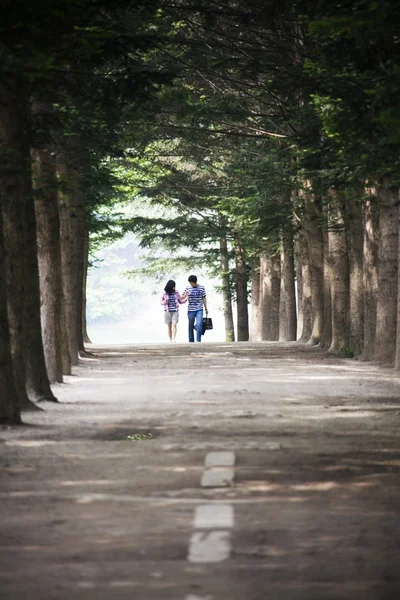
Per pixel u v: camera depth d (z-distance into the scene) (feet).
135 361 248.73
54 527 60.44
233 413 124.36
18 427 111.45
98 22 114.83
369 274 241.14
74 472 80.12
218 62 180.04
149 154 399.65
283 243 354.95
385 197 223.71
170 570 50.80
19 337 130.00
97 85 120.78
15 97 127.85
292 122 207.82
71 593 47.11
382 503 67.26
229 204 347.15
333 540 56.90
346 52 129.59
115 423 114.93
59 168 190.29
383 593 47.32
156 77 120.37
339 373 201.36
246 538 57.26
